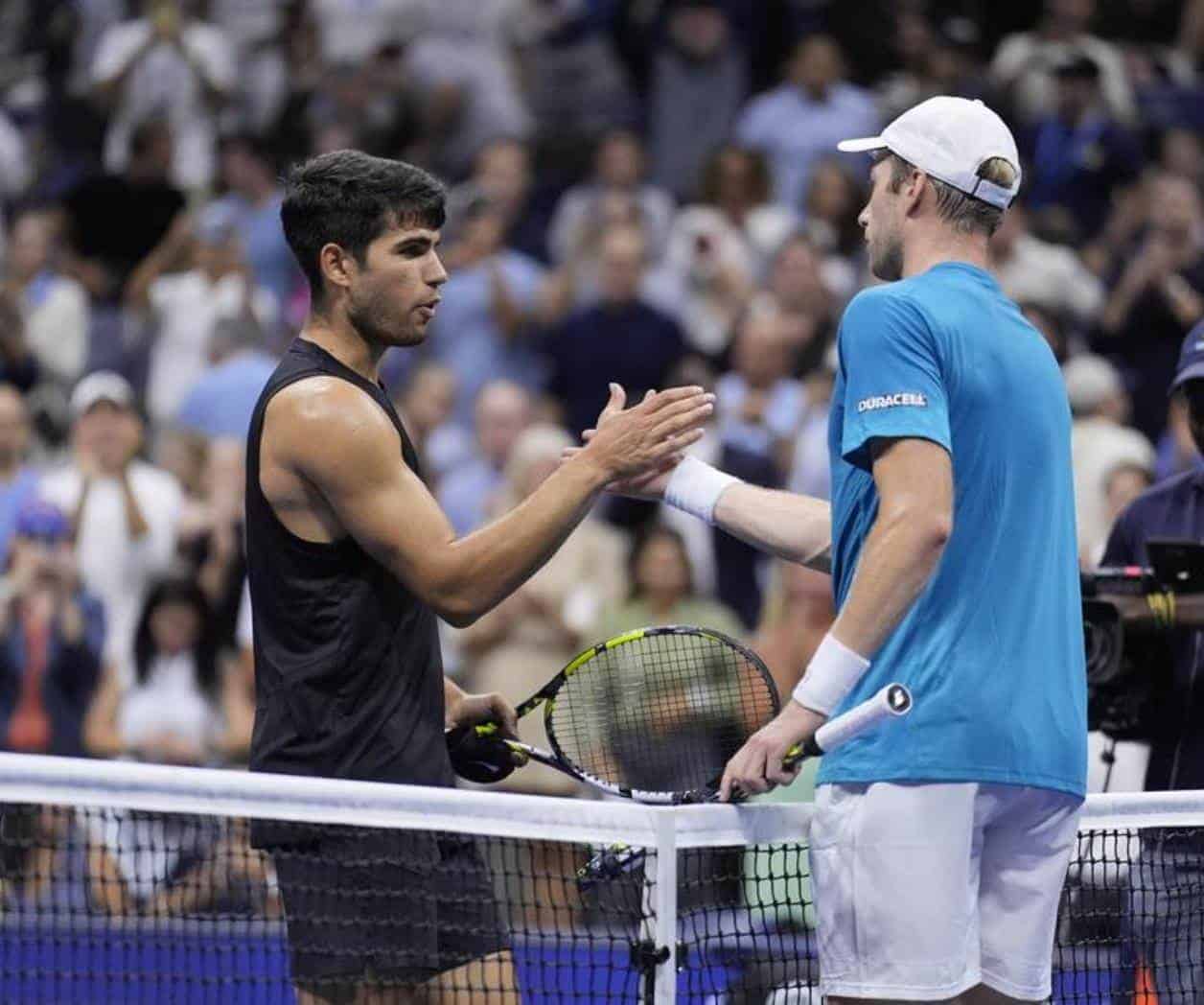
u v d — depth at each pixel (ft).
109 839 81.76
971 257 49.52
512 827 47.98
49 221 147.74
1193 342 60.23
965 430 47.62
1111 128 152.66
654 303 133.69
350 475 48.49
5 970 51.08
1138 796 53.78
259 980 51.96
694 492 56.34
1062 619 49.01
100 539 113.50
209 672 106.52
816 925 49.47
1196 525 61.93
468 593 48.49
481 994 50.19
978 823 47.93
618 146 146.92
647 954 49.34
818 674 46.26
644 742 53.93
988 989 50.01
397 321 50.19
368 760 49.44
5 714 108.37
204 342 138.00
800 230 137.18
